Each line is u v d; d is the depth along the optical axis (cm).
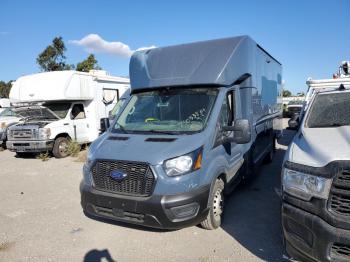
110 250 435
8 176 910
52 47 2467
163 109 525
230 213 547
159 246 439
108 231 495
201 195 419
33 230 511
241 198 624
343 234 276
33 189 758
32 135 1118
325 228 284
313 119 455
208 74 510
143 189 410
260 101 732
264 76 770
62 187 765
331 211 287
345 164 285
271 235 460
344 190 282
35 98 1155
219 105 493
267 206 579
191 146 425
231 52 532
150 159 408
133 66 589
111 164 436
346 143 328
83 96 1216
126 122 536
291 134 1697
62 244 459
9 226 531
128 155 426
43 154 1186
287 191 326
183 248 430
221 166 482
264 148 818
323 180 293
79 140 1242
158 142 443
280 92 1062
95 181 452
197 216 416
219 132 486
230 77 525
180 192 403
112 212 432
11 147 1165
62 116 1206
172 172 404
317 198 297
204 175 432
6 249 448
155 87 548
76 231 501
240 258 399
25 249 448
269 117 863
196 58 539
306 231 303
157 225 403
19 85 1193
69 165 1029
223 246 431
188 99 517
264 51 759
